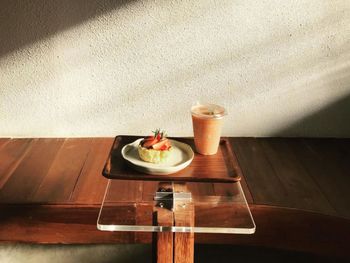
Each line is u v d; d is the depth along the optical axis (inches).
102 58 89.6
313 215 68.9
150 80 91.5
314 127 96.5
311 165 84.0
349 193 74.2
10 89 91.5
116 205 61.0
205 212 58.6
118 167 52.7
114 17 86.7
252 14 87.1
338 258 72.4
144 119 94.5
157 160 52.7
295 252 83.0
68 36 87.9
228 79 91.8
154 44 88.7
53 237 71.8
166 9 86.3
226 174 51.5
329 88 93.1
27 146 90.3
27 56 89.1
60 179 76.4
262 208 69.9
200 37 88.5
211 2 86.0
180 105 93.4
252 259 83.6
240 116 95.0
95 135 95.7
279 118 95.5
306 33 88.9
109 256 81.0
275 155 87.9
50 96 92.3
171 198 54.6
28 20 86.5
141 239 72.6
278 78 92.0
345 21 88.1
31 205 69.0
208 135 55.6
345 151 90.7
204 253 83.5
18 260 79.3
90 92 92.1
